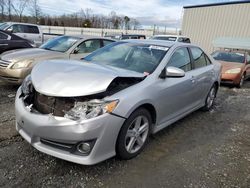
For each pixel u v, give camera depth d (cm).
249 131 450
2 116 411
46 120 256
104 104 259
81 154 259
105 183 258
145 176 277
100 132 255
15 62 554
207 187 268
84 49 693
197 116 511
